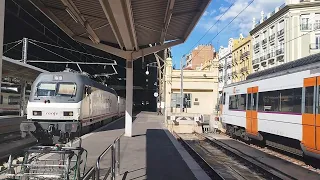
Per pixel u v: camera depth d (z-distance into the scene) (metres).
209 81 45.75
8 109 30.61
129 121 17.88
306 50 52.03
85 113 18.19
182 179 8.12
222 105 25.47
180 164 10.03
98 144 14.57
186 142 21.38
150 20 12.78
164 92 47.81
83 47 41.62
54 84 17.19
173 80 45.81
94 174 5.21
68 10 11.09
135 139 16.66
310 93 11.88
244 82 20.20
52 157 6.45
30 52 41.19
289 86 13.70
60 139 16.53
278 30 56.81
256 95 17.78
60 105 16.69
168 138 17.28
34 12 28.83
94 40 16.23
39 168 5.74
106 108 26.81
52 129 16.39
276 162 13.68
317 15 51.66
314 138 11.49
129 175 8.50
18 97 32.06
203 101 46.00
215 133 29.45
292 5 52.31
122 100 43.38
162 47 17.12
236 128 22.41
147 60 61.41
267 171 11.14
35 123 16.25
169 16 11.44
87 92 18.45
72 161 6.22
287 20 53.53
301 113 12.50
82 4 10.82
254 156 15.30
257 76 18.42
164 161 10.52
